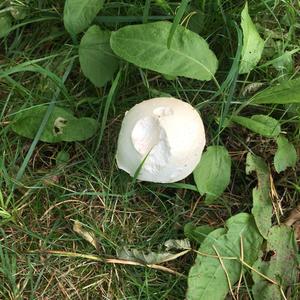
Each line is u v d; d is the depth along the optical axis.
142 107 0.30
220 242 0.33
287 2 0.35
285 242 0.33
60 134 0.34
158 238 0.34
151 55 0.32
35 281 0.33
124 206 0.34
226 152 0.33
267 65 0.35
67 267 0.34
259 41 0.33
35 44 0.36
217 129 0.35
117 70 0.35
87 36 0.34
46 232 0.34
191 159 0.30
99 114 0.34
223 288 0.32
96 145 0.35
